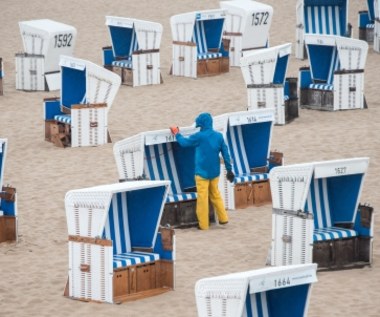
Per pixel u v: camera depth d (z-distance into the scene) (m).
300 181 39.34
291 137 61.00
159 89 73.94
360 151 57.84
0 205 44.03
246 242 43.78
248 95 63.78
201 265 41.00
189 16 77.31
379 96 70.81
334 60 68.06
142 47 74.75
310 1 82.06
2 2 107.38
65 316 35.69
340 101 66.94
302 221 39.47
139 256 37.94
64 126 60.19
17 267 40.97
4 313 36.16
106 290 36.78
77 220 37.12
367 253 40.81
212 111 67.62
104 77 59.69
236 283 29.58
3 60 84.19
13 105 70.38
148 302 36.88
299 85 68.00
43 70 74.44
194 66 77.12
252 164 49.78
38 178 53.78
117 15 100.38
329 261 40.44
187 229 45.91
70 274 37.53
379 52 85.12
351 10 102.06
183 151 46.69
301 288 30.88
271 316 31.38
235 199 48.66
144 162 45.44
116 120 65.75
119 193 38.66
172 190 46.50
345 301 37.00
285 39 89.88
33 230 45.59
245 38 80.56
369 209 40.59
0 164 43.78
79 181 53.12
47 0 107.69
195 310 36.06
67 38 74.88
